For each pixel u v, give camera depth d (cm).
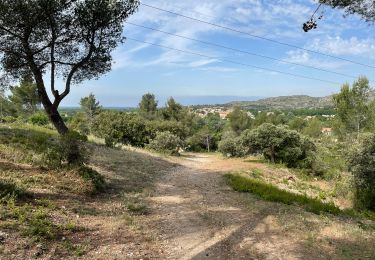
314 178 2198
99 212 825
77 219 740
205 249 675
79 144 1120
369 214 1216
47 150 1153
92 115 5628
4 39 1326
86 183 995
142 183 1271
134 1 1398
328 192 1731
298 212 979
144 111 6631
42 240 591
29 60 1345
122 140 3541
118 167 1486
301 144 2448
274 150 2480
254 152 2717
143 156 2122
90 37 1387
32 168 1045
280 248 688
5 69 1445
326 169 2288
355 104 3353
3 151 1170
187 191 1223
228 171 1891
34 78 1523
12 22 1229
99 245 629
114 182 1199
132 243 663
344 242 742
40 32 1347
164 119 6588
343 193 1625
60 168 1064
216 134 6775
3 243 549
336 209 1107
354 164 1436
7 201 713
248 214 932
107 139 2170
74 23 1337
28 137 1510
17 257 521
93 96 5744
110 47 1466
